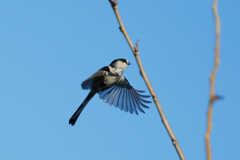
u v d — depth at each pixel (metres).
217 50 3.12
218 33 3.10
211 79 3.16
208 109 3.25
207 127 3.34
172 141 5.98
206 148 3.36
